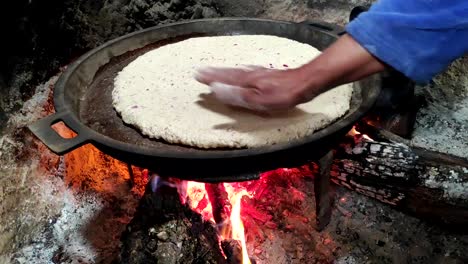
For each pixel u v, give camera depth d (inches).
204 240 56.7
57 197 67.7
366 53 36.4
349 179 65.7
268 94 41.9
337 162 64.4
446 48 34.6
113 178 72.4
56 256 62.1
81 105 58.2
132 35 67.0
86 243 64.0
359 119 48.2
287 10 81.6
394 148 61.4
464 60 73.8
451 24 33.5
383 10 35.7
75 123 47.4
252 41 67.9
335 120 51.7
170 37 70.2
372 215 66.6
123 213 67.9
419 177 60.1
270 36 69.1
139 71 61.4
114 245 63.6
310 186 70.5
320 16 80.4
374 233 64.4
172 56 64.7
